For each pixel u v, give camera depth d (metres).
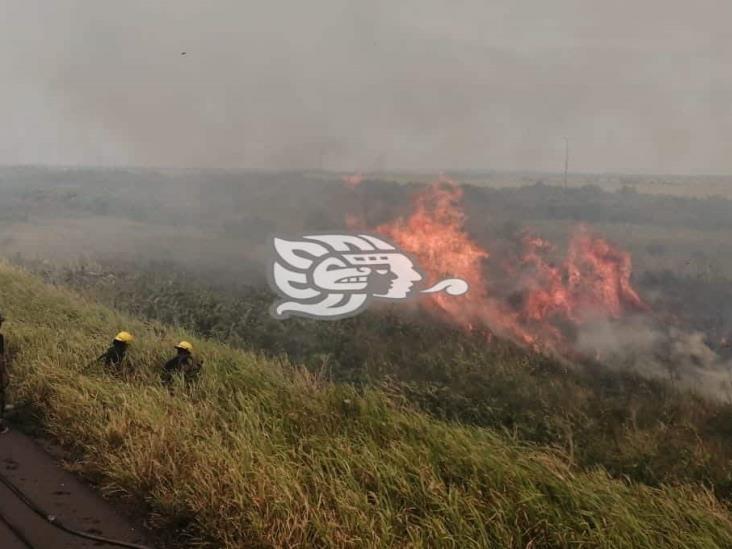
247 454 5.55
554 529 4.68
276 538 4.55
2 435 6.85
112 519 5.19
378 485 5.20
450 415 7.57
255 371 8.22
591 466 6.28
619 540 4.50
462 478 5.39
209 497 5.03
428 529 4.66
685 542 4.57
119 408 6.70
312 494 5.13
